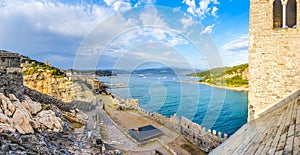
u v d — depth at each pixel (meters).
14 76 13.20
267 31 9.98
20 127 10.08
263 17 10.04
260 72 10.26
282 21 10.63
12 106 10.77
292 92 9.59
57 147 10.01
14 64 13.27
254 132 7.98
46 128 12.21
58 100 20.05
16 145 8.03
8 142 7.96
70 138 12.02
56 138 11.37
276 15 10.43
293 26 11.10
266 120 8.73
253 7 10.30
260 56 10.23
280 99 9.83
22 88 14.14
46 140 10.33
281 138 5.24
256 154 5.09
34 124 11.50
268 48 10.02
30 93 16.94
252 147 5.96
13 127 9.59
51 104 17.91
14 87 13.18
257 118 10.35
